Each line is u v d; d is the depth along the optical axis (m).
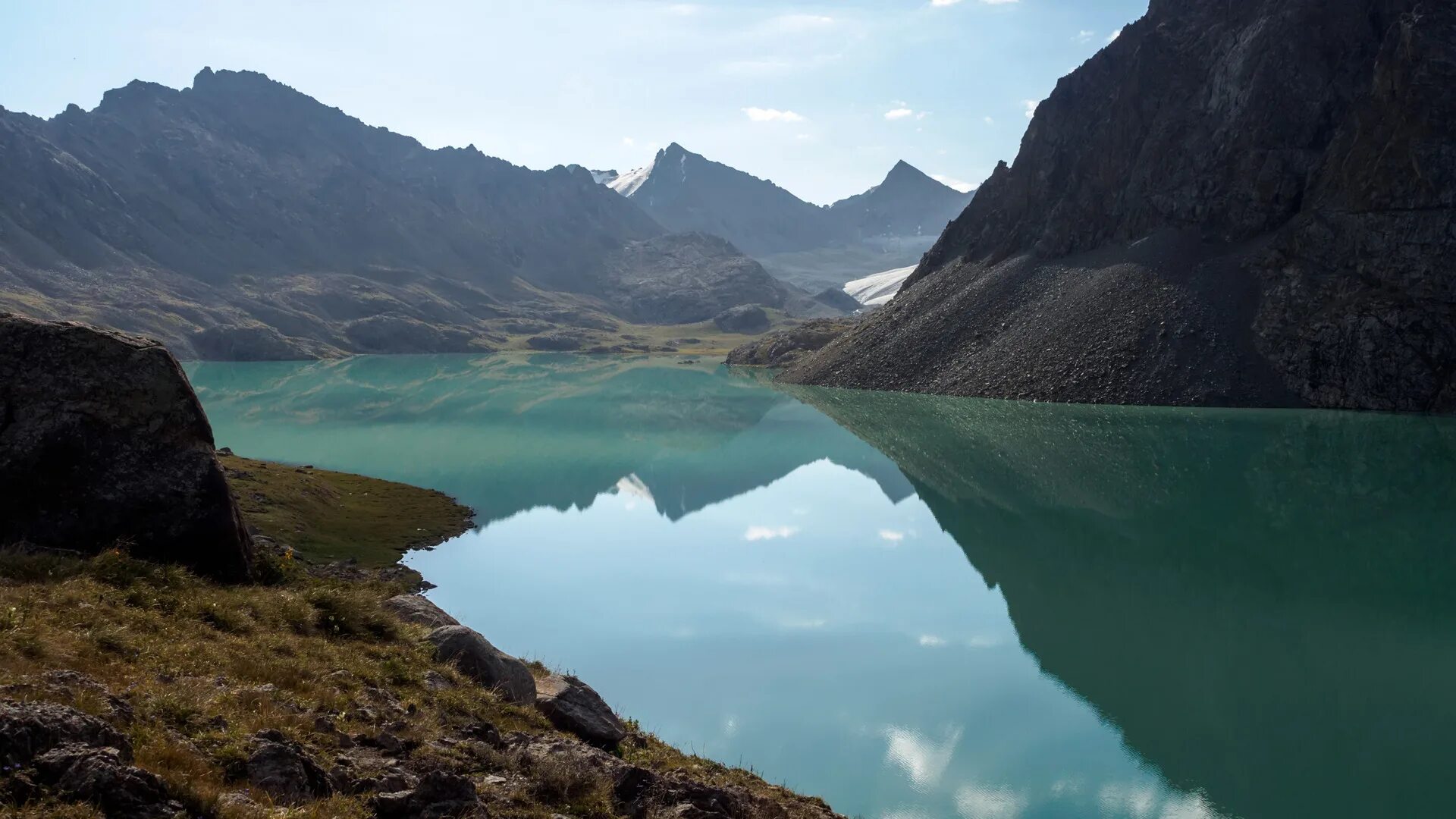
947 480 88.12
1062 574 55.53
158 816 11.13
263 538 52.66
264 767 13.67
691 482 93.44
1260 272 143.25
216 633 20.83
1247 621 45.56
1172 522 68.50
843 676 38.44
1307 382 127.75
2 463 23.95
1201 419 118.12
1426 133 129.38
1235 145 156.62
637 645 42.66
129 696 15.21
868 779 28.78
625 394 191.50
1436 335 122.75
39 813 10.23
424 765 16.23
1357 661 39.47
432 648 24.44
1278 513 70.56
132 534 24.95
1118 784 28.36
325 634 23.58
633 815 16.64
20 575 20.91
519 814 15.02
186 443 26.48
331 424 140.75
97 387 25.61
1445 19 134.38
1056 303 164.00
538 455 110.44
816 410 152.75
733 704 35.34
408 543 63.38
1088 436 108.50
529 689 25.00
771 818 19.25
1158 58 178.88
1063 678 38.06
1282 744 31.39
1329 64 151.25
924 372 171.75
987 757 30.48
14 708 11.81
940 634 44.34
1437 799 27.28
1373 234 132.12
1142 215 167.50
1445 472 84.19
